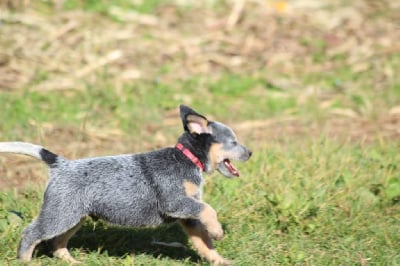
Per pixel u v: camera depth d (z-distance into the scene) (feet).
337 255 38.78
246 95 66.44
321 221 42.09
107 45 71.36
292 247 38.93
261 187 45.06
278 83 67.82
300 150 51.26
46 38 70.90
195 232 37.45
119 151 53.98
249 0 82.17
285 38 76.13
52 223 34.81
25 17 73.67
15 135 54.85
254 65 71.51
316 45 74.84
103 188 35.58
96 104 61.72
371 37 76.69
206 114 62.49
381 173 47.93
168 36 74.59
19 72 65.31
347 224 41.93
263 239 40.01
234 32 76.59
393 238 40.63
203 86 67.26
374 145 55.16
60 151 52.85
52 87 63.67
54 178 35.37
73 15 75.77
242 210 42.75
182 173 36.68
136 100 63.46
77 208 35.14
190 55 71.87
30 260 35.45
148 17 77.36
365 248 39.63
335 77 69.67
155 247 39.86
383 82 68.39
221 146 37.88
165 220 37.04
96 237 40.04
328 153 50.39
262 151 51.08
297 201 42.70
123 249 39.17
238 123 61.21
